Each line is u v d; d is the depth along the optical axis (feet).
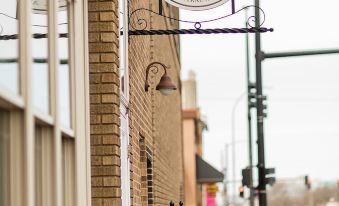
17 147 20.89
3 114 20.03
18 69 21.15
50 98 24.17
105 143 32.68
